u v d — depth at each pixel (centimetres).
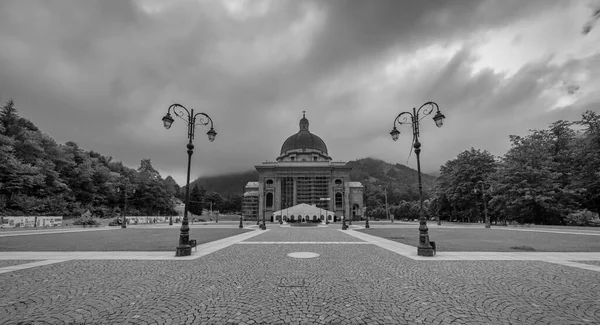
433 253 1495
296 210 7456
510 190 4575
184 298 755
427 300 737
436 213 7469
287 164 9994
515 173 4562
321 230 3953
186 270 1125
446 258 1410
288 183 9869
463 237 2586
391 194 16888
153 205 10169
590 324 573
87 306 692
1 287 867
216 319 606
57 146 7456
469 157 6519
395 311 656
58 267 1191
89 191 8081
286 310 662
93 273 1070
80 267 1190
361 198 10281
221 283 916
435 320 600
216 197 18025
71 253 1612
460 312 648
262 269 1141
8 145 5838
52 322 592
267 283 914
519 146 4800
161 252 1653
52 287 867
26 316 625
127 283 916
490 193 5138
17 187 5562
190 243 1606
